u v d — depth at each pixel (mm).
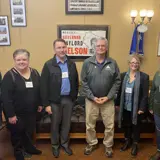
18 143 2455
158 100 2314
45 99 2451
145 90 2482
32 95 2268
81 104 3283
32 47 3582
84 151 2766
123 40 3615
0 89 2289
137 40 3557
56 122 2594
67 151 2711
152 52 3691
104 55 2432
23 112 2287
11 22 3463
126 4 3488
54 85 2473
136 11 3398
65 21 3506
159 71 2377
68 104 2594
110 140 2625
